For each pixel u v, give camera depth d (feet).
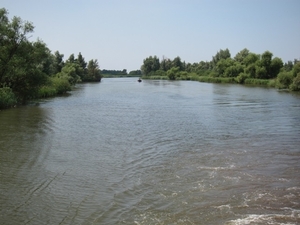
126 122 93.20
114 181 44.73
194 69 611.47
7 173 47.75
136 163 53.06
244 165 51.24
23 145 64.08
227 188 41.68
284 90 232.12
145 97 183.11
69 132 77.61
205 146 64.08
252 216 33.94
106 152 59.88
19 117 99.71
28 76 138.31
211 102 150.71
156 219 33.58
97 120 96.73
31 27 133.90
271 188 41.55
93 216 34.40
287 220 33.04
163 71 622.13
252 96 181.27
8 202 37.83
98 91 239.50
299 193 39.88
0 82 133.90
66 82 225.97
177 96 188.34
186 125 88.07
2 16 131.23
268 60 350.02
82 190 41.50
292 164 51.60
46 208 36.32
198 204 37.04
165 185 43.01
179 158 55.77
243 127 84.53
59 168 50.34
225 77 408.46
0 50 129.29
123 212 35.27
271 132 77.61
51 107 129.08
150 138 71.67
